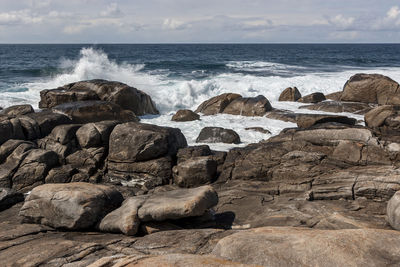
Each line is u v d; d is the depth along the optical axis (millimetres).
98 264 4375
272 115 17750
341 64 48469
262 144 11742
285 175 9984
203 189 7617
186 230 6617
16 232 7254
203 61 52500
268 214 7961
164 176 11188
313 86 26547
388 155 10109
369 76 20141
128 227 6895
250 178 10320
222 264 4020
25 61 49812
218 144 13766
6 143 11484
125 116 16656
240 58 61750
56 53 77438
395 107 12672
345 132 11008
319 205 8359
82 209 7355
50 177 11031
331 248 4363
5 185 10711
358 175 9188
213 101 19828
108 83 18344
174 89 24438
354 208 8336
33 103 20203
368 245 4387
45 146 12211
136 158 11328
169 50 103062
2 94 22016
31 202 7801
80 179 11234
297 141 11328
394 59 60875
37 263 5562
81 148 12102
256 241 4828
